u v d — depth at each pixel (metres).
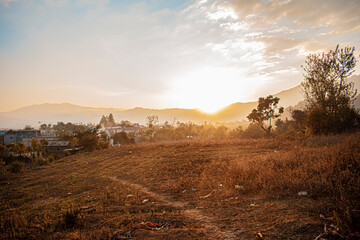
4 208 7.80
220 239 3.59
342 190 4.91
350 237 3.11
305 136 18.48
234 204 5.53
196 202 6.18
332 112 18.11
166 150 19.62
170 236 3.80
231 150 15.34
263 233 3.65
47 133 148.88
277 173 7.15
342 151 8.42
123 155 20.22
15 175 15.50
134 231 4.16
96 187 9.88
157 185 8.98
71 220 5.12
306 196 5.25
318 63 18.95
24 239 4.44
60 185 11.32
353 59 17.36
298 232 3.50
